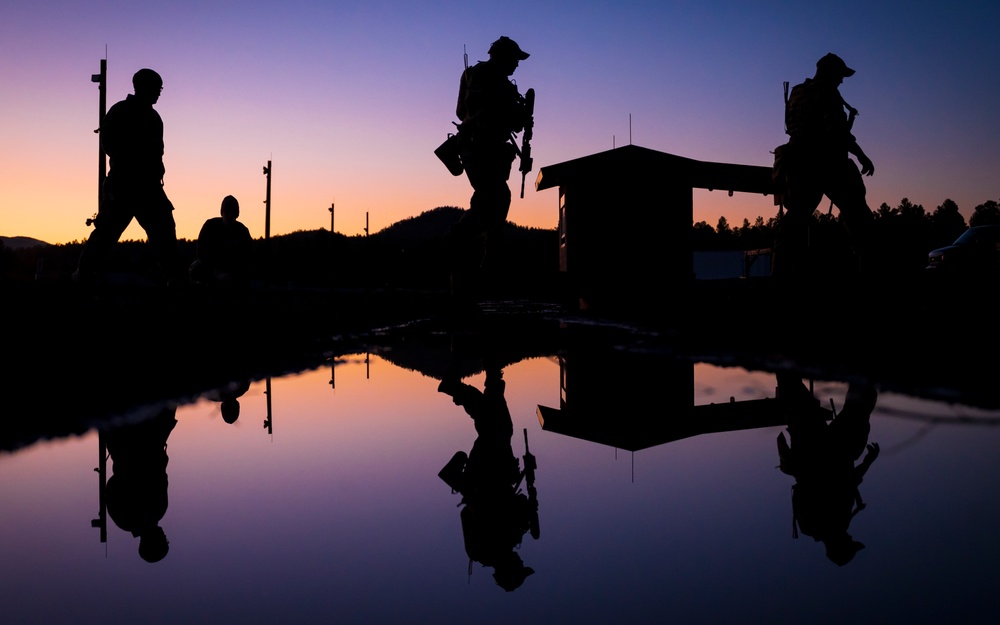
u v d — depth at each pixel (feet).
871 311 25.58
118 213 35.29
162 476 10.71
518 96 45.37
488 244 46.91
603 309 52.70
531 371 22.97
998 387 15.01
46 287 34.22
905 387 15.94
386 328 39.78
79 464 11.10
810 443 12.37
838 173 36.19
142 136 35.32
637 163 59.67
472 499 9.68
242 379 20.45
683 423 14.62
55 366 18.61
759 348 24.29
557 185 63.98
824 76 36.09
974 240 80.33
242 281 59.57
